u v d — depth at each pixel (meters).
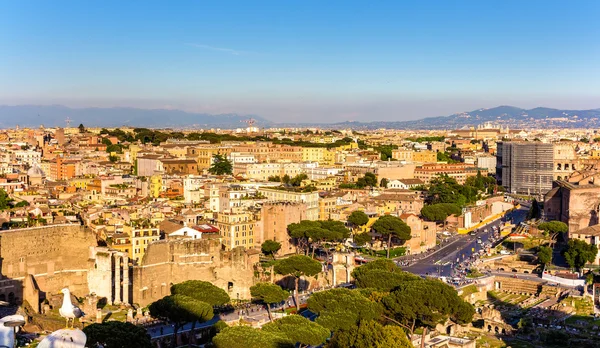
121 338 190.25
